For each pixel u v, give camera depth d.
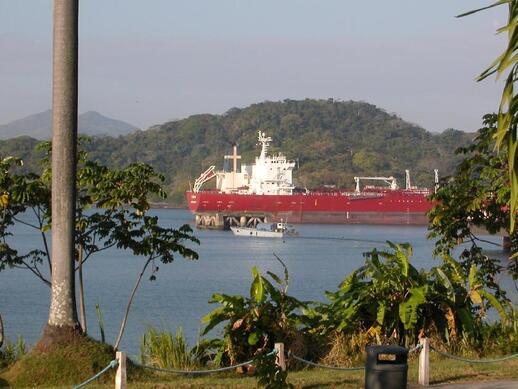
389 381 33.84
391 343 46.50
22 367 37.88
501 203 57.09
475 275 50.72
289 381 37.91
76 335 38.59
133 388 35.72
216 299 44.84
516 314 52.75
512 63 24.98
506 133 25.86
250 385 36.75
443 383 38.84
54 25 38.72
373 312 47.53
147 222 55.84
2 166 53.78
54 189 38.59
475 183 59.34
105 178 54.94
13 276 172.62
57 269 38.69
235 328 43.34
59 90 38.50
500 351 47.72
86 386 35.88
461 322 48.75
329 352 45.56
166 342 44.53
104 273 199.38
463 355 46.84
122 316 111.56
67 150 38.53
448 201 60.38
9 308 123.38
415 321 45.88
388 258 50.25
